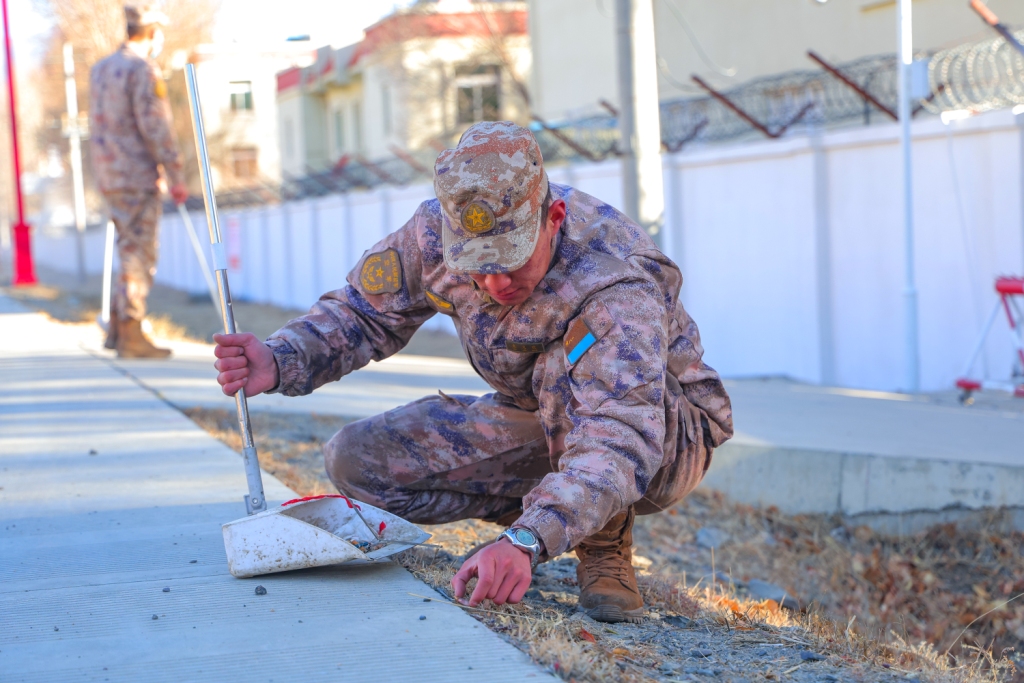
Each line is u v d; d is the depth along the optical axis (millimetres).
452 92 26141
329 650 2156
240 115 31141
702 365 2723
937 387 8398
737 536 4871
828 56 12812
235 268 23156
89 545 3039
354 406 6266
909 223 8094
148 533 3178
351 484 2934
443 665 2080
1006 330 7824
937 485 4836
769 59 13742
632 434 2227
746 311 10047
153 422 5469
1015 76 8789
